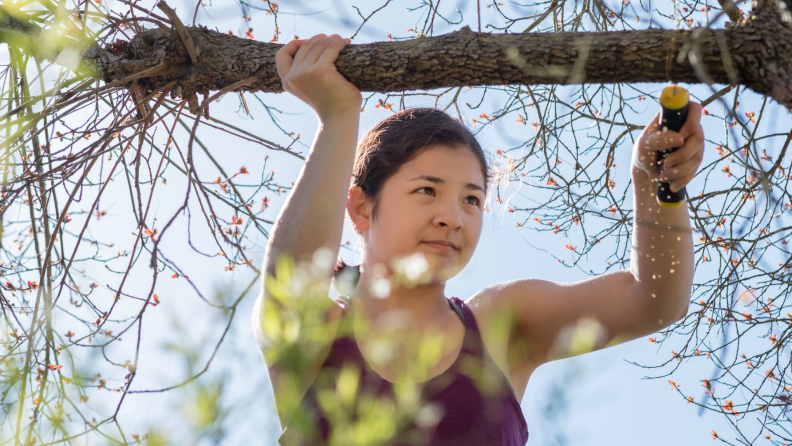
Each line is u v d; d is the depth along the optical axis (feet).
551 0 8.33
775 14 4.40
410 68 5.25
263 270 4.62
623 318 5.66
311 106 5.39
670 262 5.39
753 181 7.51
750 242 7.45
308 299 2.14
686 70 4.66
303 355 2.06
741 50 4.45
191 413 1.97
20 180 6.95
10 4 6.37
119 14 7.02
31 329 6.40
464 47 5.14
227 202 7.92
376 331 2.53
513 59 4.92
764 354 8.20
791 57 4.29
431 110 6.08
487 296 5.90
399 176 5.60
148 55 6.62
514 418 5.05
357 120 5.25
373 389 4.28
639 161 5.19
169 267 7.70
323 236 4.66
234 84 6.24
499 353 5.49
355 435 1.99
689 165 4.96
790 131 6.51
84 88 6.70
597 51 4.82
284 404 2.00
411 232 5.42
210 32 6.46
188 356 2.03
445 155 5.64
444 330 5.27
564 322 5.75
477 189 5.66
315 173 4.89
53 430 3.11
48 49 6.31
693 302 8.62
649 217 5.45
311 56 5.39
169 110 6.99
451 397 4.85
